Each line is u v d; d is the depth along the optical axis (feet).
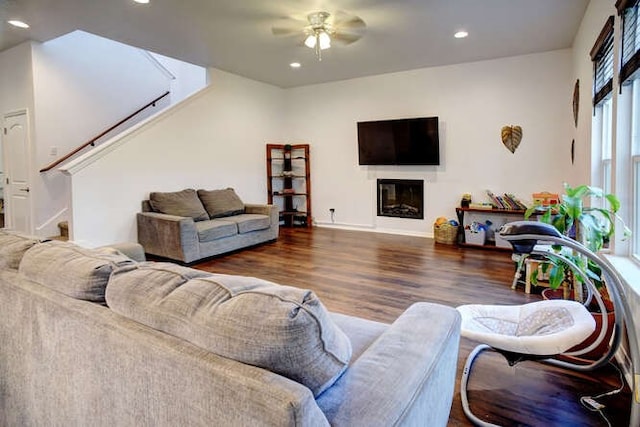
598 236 8.03
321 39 13.16
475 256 15.78
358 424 2.79
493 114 17.87
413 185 20.25
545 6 11.94
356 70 19.63
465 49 16.20
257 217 17.95
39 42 15.96
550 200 15.34
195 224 15.37
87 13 12.41
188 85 22.88
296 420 2.34
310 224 23.39
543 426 5.71
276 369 2.71
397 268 14.10
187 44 15.42
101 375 3.56
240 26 13.47
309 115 23.30
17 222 17.42
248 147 21.61
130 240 16.10
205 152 19.15
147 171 16.66
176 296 3.24
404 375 3.44
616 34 8.41
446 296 11.05
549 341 5.53
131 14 12.45
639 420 5.20
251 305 2.88
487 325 6.91
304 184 23.81
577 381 6.87
